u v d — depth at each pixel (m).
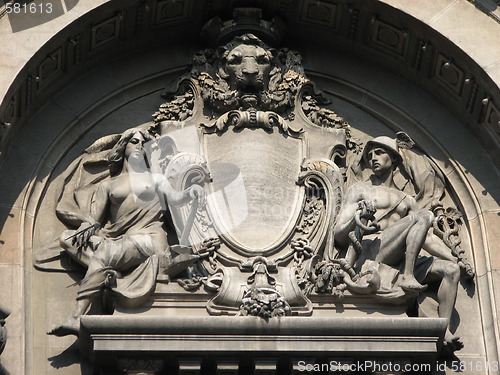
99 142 24.22
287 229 23.20
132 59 25.33
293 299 22.25
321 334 21.70
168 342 21.50
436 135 24.95
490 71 23.92
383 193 23.75
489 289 23.16
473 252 23.75
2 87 22.98
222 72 24.92
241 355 21.66
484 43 24.22
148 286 22.14
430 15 24.48
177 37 25.59
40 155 23.94
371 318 21.80
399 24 24.78
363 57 25.69
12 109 23.47
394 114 25.30
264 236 23.09
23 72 23.33
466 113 24.81
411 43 24.91
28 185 23.55
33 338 22.28
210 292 22.42
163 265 22.48
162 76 25.34
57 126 24.31
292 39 25.81
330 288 22.47
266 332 21.62
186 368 21.56
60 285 22.86
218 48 25.17
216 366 21.64
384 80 25.56
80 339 21.80
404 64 25.34
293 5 25.20
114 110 24.91
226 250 22.94
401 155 24.41
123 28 24.80
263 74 24.69
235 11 25.30
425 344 21.83
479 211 24.05
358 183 23.84
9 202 23.25
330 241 23.11
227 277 22.48
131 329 21.52
